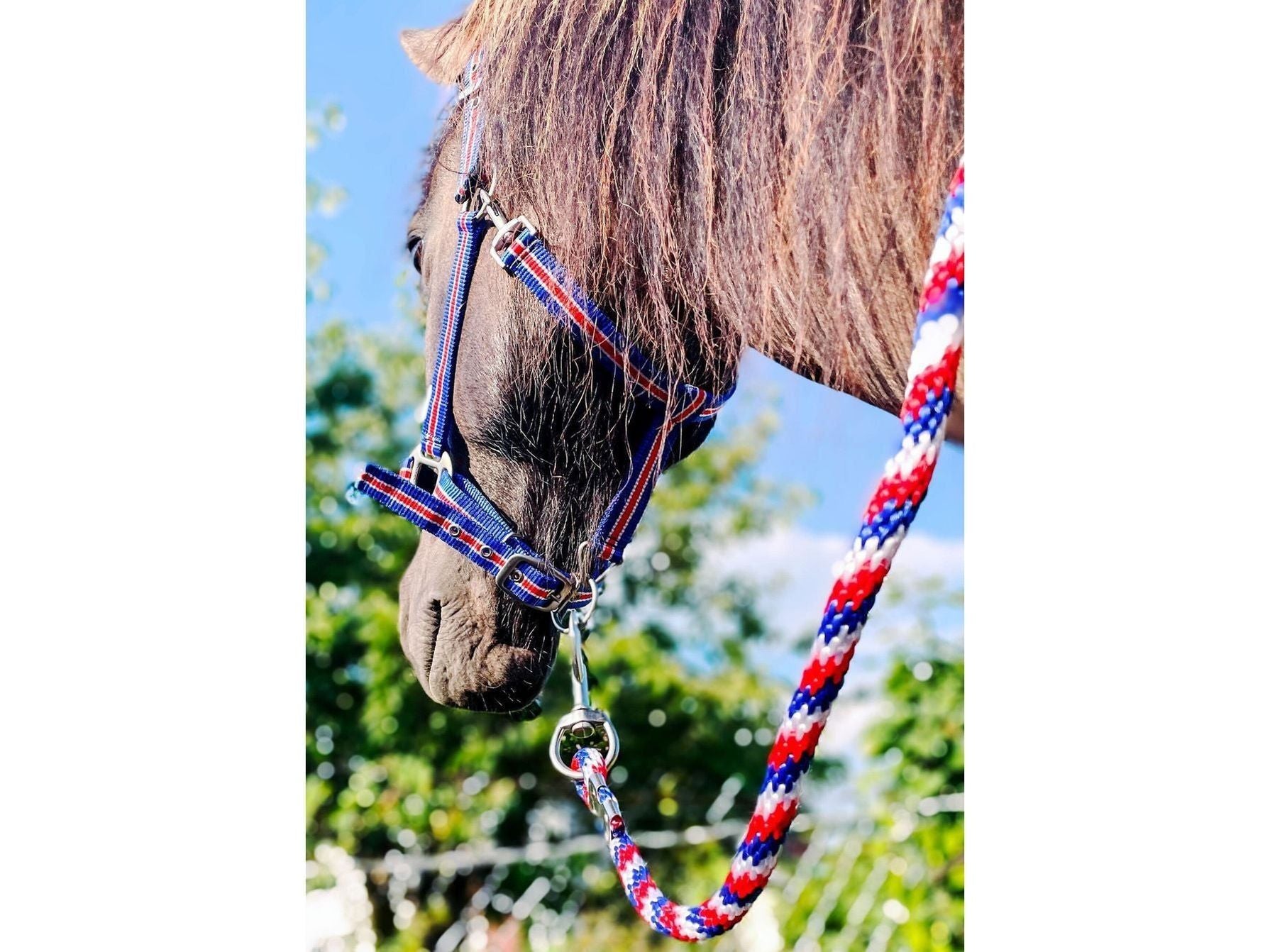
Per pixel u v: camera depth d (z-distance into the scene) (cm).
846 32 96
